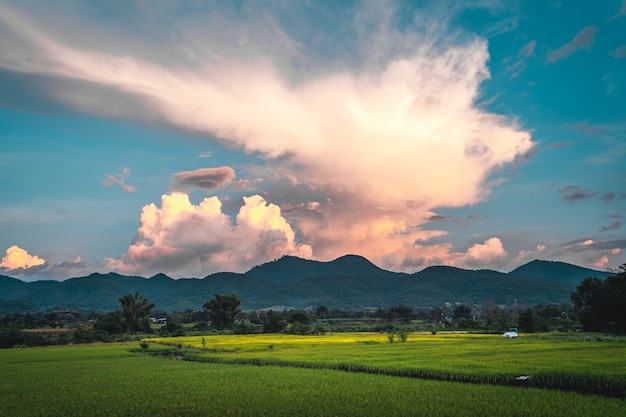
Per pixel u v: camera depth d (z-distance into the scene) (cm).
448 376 3741
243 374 4344
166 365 5509
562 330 11512
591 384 3114
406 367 4112
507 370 3616
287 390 3359
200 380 4006
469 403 2708
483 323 14775
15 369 5219
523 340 7950
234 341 9506
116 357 6869
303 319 14750
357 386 3444
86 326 16325
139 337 12725
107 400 3141
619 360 4066
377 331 14738
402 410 2598
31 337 10738
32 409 2895
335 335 12094
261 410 2723
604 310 9388
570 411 2439
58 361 6266
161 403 3003
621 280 9338
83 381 4100
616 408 2486
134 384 3850
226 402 2977
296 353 6228
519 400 2747
